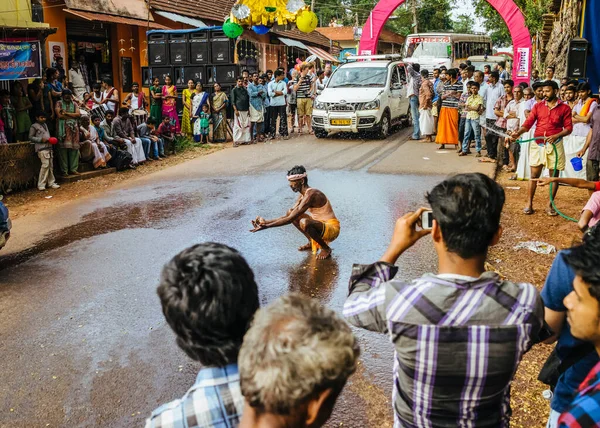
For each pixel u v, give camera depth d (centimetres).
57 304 569
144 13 1939
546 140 781
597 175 866
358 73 1645
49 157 1081
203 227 812
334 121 1536
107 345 487
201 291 171
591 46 1159
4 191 1045
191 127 1603
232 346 174
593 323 182
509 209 873
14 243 771
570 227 775
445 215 201
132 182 1136
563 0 1532
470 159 1258
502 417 204
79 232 810
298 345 141
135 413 396
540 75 2156
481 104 1252
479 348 190
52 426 383
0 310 558
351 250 706
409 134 1681
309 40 3059
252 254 698
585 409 155
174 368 450
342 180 1077
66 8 1672
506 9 2023
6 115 1098
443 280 199
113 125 1277
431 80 1666
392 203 916
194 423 169
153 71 1728
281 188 1031
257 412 148
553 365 251
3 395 419
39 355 473
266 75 1731
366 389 416
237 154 1402
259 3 1530
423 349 192
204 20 2181
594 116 846
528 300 197
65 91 1123
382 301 201
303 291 586
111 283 619
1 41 1092
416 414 202
